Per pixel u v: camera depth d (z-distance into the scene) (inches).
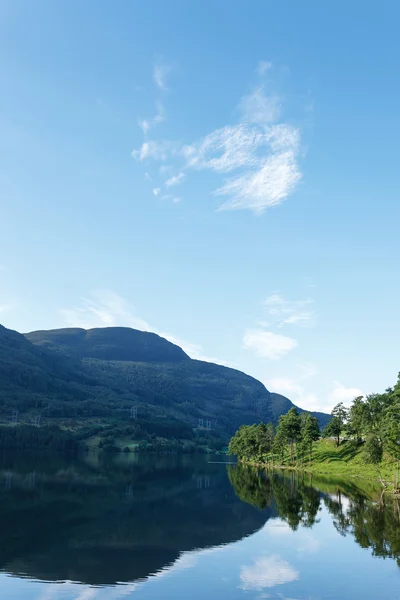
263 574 1544.0
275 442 7440.9
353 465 5423.2
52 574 1518.2
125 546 1914.4
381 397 5531.5
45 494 3484.3
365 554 1795.0
